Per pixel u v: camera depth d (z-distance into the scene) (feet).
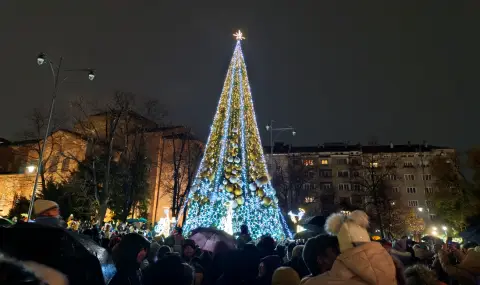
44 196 134.51
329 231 12.73
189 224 79.87
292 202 211.20
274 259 17.58
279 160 243.40
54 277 10.25
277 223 75.56
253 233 71.00
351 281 10.12
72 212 128.98
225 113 77.92
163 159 175.01
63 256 11.69
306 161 249.96
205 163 75.00
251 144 77.46
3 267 7.16
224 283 15.26
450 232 131.64
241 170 71.41
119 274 13.52
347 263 10.37
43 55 79.87
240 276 15.21
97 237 41.01
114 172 139.44
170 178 169.17
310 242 13.97
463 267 24.30
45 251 11.18
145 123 145.28
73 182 131.44
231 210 72.13
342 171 246.88
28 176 172.76
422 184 240.12
